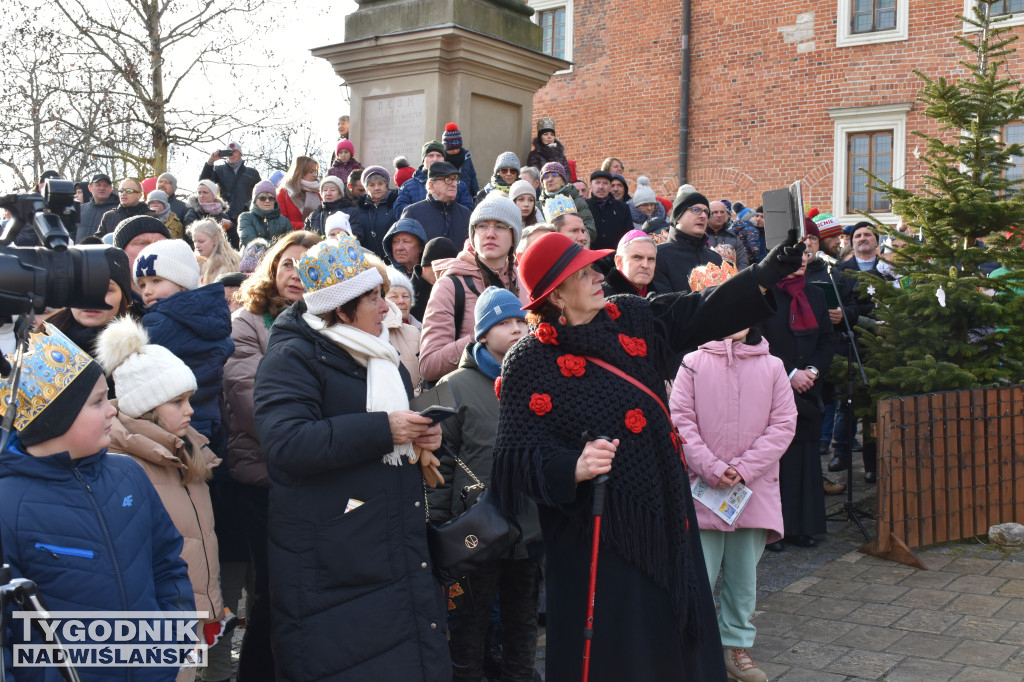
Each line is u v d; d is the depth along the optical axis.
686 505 3.03
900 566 5.91
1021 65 15.80
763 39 18.06
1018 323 6.80
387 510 3.10
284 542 3.04
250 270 6.11
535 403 2.96
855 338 7.77
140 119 17.02
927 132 16.66
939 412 6.26
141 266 3.86
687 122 18.78
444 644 3.14
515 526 3.22
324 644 3.00
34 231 2.36
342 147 9.88
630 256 4.81
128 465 2.82
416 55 9.48
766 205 3.04
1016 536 6.29
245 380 3.92
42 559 2.54
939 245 7.09
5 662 2.42
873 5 17.12
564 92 20.22
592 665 2.91
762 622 5.04
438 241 5.67
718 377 4.50
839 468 8.41
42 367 2.57
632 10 19.38
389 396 3.14
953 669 4.39
